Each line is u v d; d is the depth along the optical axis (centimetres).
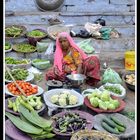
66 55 512
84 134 342
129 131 370
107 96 420
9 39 672
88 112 423
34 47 657
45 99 423
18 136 361
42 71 586
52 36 664
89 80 511
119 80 515
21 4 740
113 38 674
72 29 695
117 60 633
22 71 520
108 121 378
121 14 715
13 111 398
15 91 445
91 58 508
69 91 443
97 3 742
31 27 707
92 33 673
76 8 745
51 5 725
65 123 367
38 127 363
